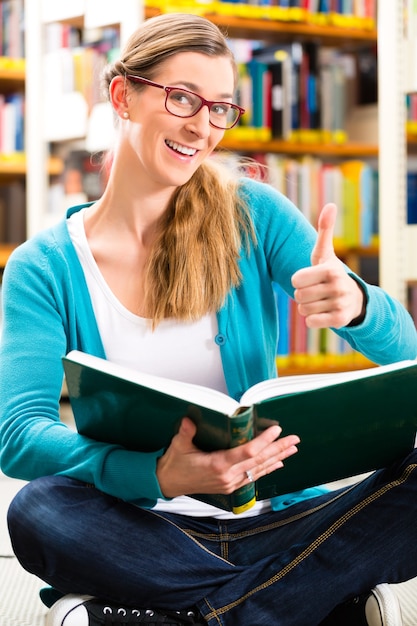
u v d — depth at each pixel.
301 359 4.66
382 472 1.74
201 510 1.80
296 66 4.66
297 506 1.82
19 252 1.88
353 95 4.91
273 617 1.65
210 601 1.66
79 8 4.45
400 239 4.02
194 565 1.67
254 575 1.68
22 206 5.16
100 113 4.42
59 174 4.81
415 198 4.49
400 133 4.01
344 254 4.86
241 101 4.54
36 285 1.83
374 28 4.75
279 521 1.80
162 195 1.83
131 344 1.82
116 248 1.85
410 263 4.02
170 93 1.73
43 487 1.64
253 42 5.06
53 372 1.78
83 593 1.66
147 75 1.75
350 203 4.77
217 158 2.06
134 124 1.78
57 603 1.65
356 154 4.86
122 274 1.85
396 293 4.02
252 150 4.64
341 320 1.56
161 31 1.75
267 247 1.93
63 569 1.63
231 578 1.68
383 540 1.67
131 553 1.62
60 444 1.67
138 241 1.85
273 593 1.66
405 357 1.80
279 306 4.61
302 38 4.75
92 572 1.62
